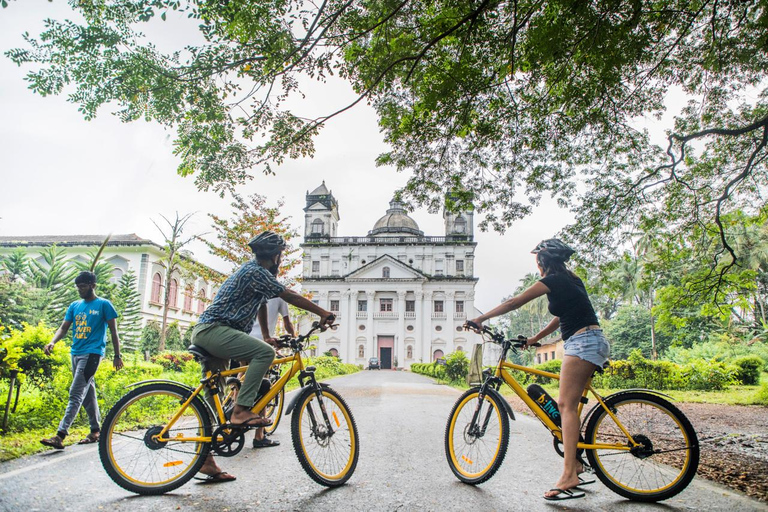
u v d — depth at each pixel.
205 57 6.66
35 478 3.52
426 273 59.94
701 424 7.59
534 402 3.66
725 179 10.27
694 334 35.34
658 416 3.38
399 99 7.79
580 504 3.21
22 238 37.12
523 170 8.75
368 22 6.43
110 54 6.50
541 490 3.53
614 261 10.78
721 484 3.75
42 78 6.41
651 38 6.36
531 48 6.20
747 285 11.12
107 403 6.00
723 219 10.80
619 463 3.42
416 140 7.94
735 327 33.25
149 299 35.06
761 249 27.77
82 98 6.64
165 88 6.78
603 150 9.02
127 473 3.29
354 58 6.80
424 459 4.57
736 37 7.41
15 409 5.42
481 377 3.87
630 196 10.22
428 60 6.72
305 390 3.63
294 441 3.47
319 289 59.62
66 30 6.27
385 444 5.36
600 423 3.46
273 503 3.14
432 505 3.14
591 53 6.08
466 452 3.81
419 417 7.94
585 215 10.38
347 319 58.56
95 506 2.98
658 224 10.74
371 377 29.42
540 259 3.79
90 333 4.90
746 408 10.33
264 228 22.08
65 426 4.57
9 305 13.39
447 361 22.97
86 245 34.41
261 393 3.96
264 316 4.76
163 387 3.52
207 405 3.56
